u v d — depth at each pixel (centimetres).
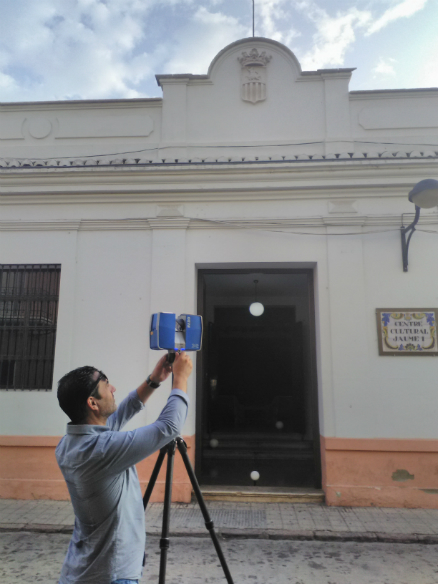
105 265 559
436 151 551
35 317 556
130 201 565
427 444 495
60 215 569
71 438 176
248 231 554
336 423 508
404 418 505
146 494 228
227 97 587
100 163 582
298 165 541
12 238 569
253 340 884
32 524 445
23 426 529
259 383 867
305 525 445
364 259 538
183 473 512
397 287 530
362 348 519
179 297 545
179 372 200
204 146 577
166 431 175
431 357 513
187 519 461
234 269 581
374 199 546
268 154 571
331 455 504
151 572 359
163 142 578
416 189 434
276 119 579
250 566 369
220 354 880
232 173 550
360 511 481
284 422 814
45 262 562
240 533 427
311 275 573
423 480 493
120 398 531
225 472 602
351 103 576
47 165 577
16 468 522
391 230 541
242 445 718
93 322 547
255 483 554
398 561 379
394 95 570
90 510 168
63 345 541
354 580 346
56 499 514
